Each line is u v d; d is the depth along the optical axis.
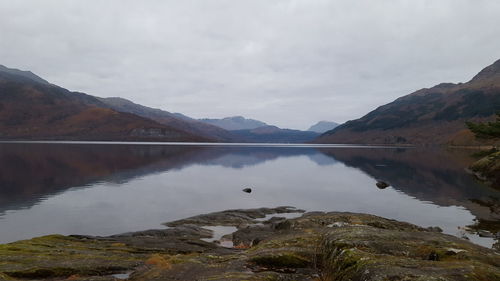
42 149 163.50
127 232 29.22
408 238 14.03
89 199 46.06
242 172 88.06
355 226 17.03
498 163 63.91
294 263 13.88
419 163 113.50
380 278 8.82
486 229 30.03
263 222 35.25
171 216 37.66
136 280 13.34
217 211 41.12
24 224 32.19
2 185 56.03
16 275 14.53
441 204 43.72
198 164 109.44
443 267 9.55
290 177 78.19
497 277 9.00
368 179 73.62
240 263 14.02
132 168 90.12
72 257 17.61
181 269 13.80
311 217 27.61
